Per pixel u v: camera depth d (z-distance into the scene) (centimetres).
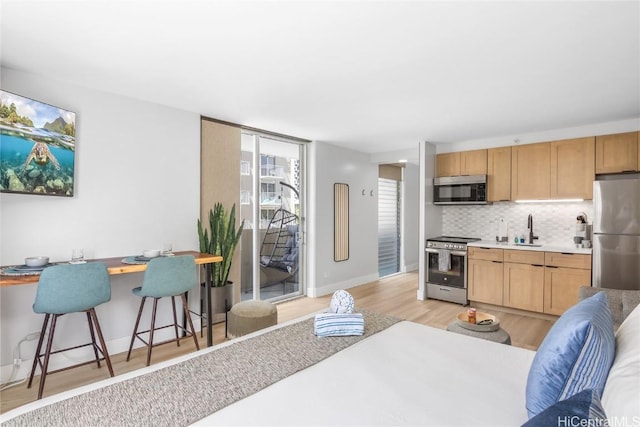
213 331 369
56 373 272
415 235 782
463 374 147
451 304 479
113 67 249
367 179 621
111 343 309
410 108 344
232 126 406
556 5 173
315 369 153
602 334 107
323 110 355
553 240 449
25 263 252
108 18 185
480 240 497
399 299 506
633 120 380
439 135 469
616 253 368
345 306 207
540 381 110
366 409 122
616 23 189
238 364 157
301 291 525
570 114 365
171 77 268
